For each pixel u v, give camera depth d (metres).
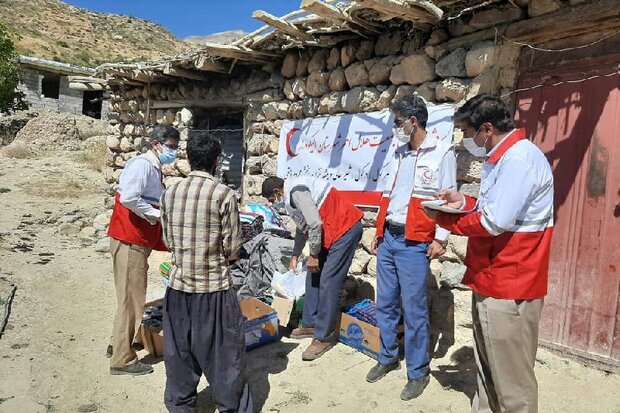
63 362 4.02
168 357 3.11
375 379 3.69
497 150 2.55
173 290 3.07
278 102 6.23
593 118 3.55
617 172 3.44
